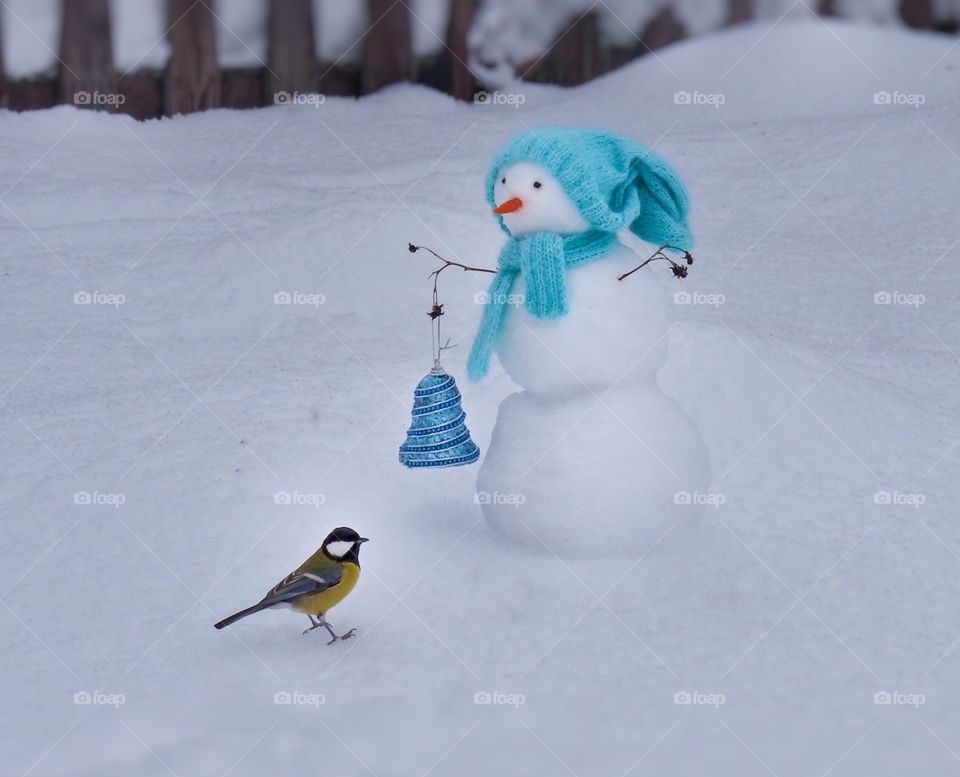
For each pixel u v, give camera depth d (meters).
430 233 10.54
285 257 10.46
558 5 18.45
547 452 5.26
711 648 4.77
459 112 17.72
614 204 5.37
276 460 6.52
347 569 4.76
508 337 5.32
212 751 4.05
